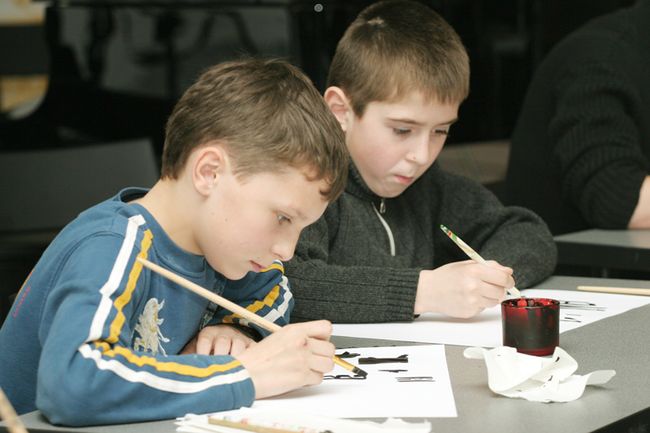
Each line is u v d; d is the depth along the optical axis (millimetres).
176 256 2346
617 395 2119
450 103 3133
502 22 7367
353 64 3180
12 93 8453
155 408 2012
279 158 2193
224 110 2238
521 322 2455
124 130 6266
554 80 4574
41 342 2164
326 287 2889
